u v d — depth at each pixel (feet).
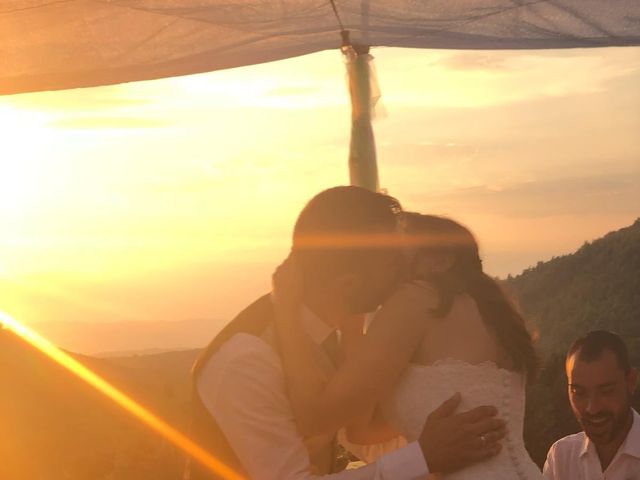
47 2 12.22
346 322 9.40
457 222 9.25
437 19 13.88
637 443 11.50
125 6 12.61
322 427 8.39
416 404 8.59
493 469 8.43
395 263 8.78
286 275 8.70
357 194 8.78
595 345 11.39
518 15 14.05
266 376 8.46
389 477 8.18
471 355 8.63
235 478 8.61
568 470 12.09
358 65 14.47
